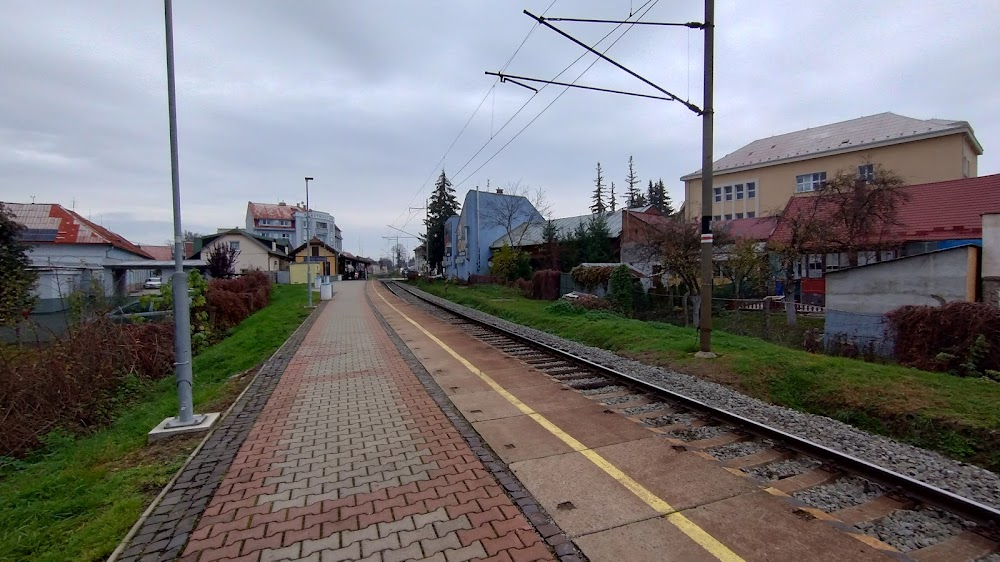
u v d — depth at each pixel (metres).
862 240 19.73
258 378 8.30
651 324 14.35
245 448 4.92
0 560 3.19
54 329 13.56
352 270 86.88
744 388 8.02
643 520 3.31
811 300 23.55
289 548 3.05
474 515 3.41
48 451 6.06
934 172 31.52
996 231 13.02
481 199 48.22
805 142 39.28
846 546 2.99
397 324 16.08
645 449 4.62
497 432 5.17
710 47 9.18
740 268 20.58
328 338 13.16
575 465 4.25
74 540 3.33
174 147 5.85
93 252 31.55
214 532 3.27
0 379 6.65
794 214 23.86
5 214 14.57
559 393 6.84
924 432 6.25
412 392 6.97
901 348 10.34
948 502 3.59
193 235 68.50
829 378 7.92
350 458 4.55
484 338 12.46
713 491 3.73
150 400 8.66
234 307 18.06
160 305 13.27
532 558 2.89
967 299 12.87
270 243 61.62
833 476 4.22
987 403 6.44
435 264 63.78
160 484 4.23
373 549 3.02
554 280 27.95
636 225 30.11
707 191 9.46
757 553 2.92
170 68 5.86
